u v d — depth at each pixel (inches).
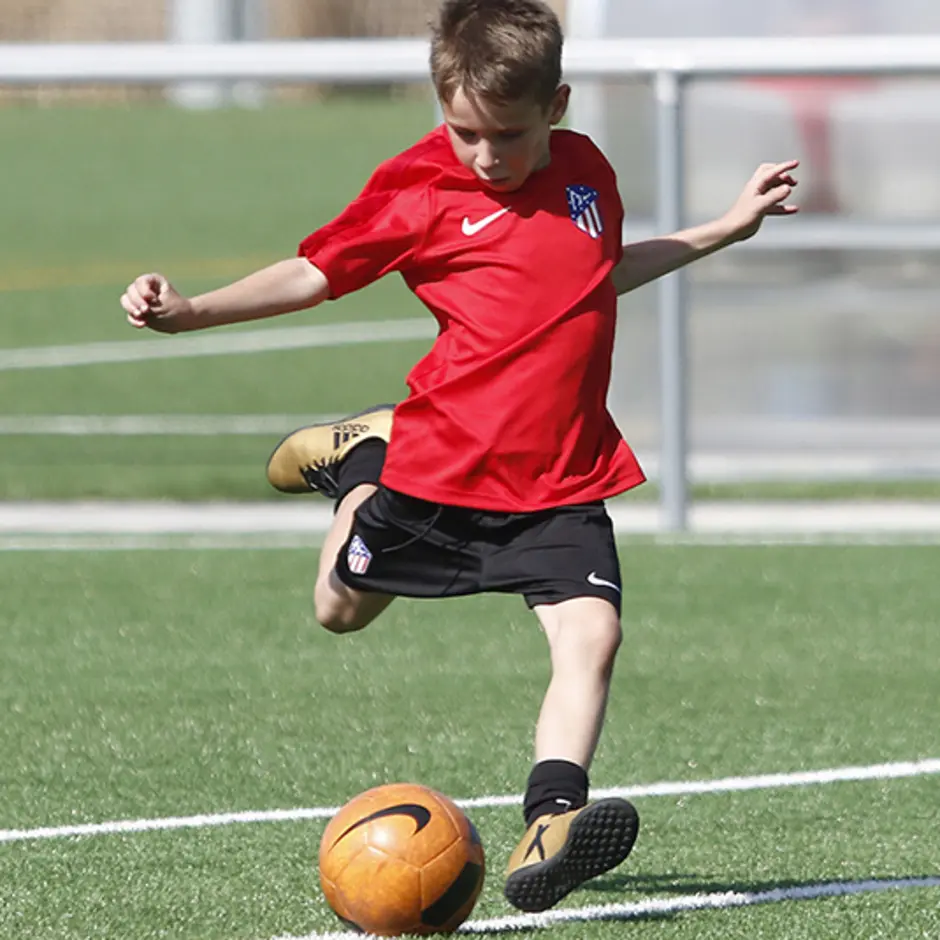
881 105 1485.0
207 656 957.2
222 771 747.4
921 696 875.4
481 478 573.0
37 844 644.7
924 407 1531.7
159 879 602.2
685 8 1496.1
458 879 528.4
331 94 4842.5
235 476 1520.7
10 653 964.0
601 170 596.1
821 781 730.8
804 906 569.9
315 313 2566.4
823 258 1526.8
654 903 573.0
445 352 581.0
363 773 743.7
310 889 589.9
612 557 572.4
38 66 1269.7
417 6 4569.4
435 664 940.0
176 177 3796.8
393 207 577.3
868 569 1179.3
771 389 1540.4
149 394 1932.8
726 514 1389.0
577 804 531.5
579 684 546.9
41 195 3609.7
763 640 992.2
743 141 1504.7
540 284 574.2
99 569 1184.8
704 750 781.3
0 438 1683.1
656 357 1491.1
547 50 548.4
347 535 636.1
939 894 583.5
